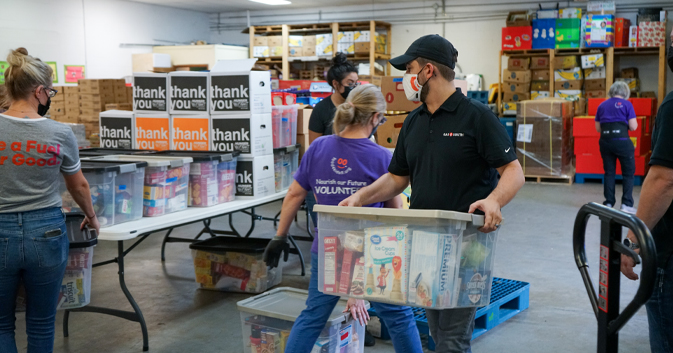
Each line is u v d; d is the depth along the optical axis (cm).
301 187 242
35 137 220
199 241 440
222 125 392
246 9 1364
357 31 1180
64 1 1076
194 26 1385
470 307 180
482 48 1177
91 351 319
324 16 1312
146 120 412
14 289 226
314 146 239
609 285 144
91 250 279
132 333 345
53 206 228
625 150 688
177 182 355
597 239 548
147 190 339
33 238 220
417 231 163
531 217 666
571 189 859
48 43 1050
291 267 488
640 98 939
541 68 1030
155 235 602
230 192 391
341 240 175
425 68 192
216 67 404
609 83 992
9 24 981
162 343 329
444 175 191
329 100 381
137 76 411
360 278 173
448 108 190
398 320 230
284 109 432
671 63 181
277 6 1327
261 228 631
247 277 415
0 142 214
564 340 327
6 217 216
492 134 183
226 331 347
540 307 380
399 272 166
